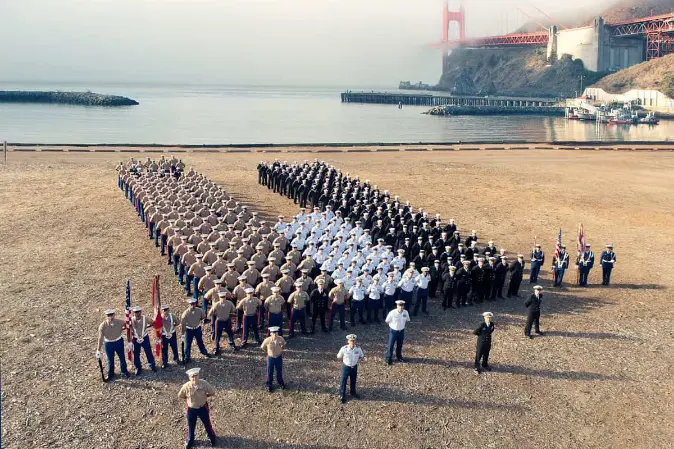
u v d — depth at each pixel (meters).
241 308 20.92
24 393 17.64
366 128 144.12
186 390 15.13
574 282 29.83
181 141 102.38
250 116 186.88
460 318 24.88
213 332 21.78
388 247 27.45
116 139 103.38
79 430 15.98
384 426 16.64
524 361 20.89
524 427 16.80
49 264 29.64
